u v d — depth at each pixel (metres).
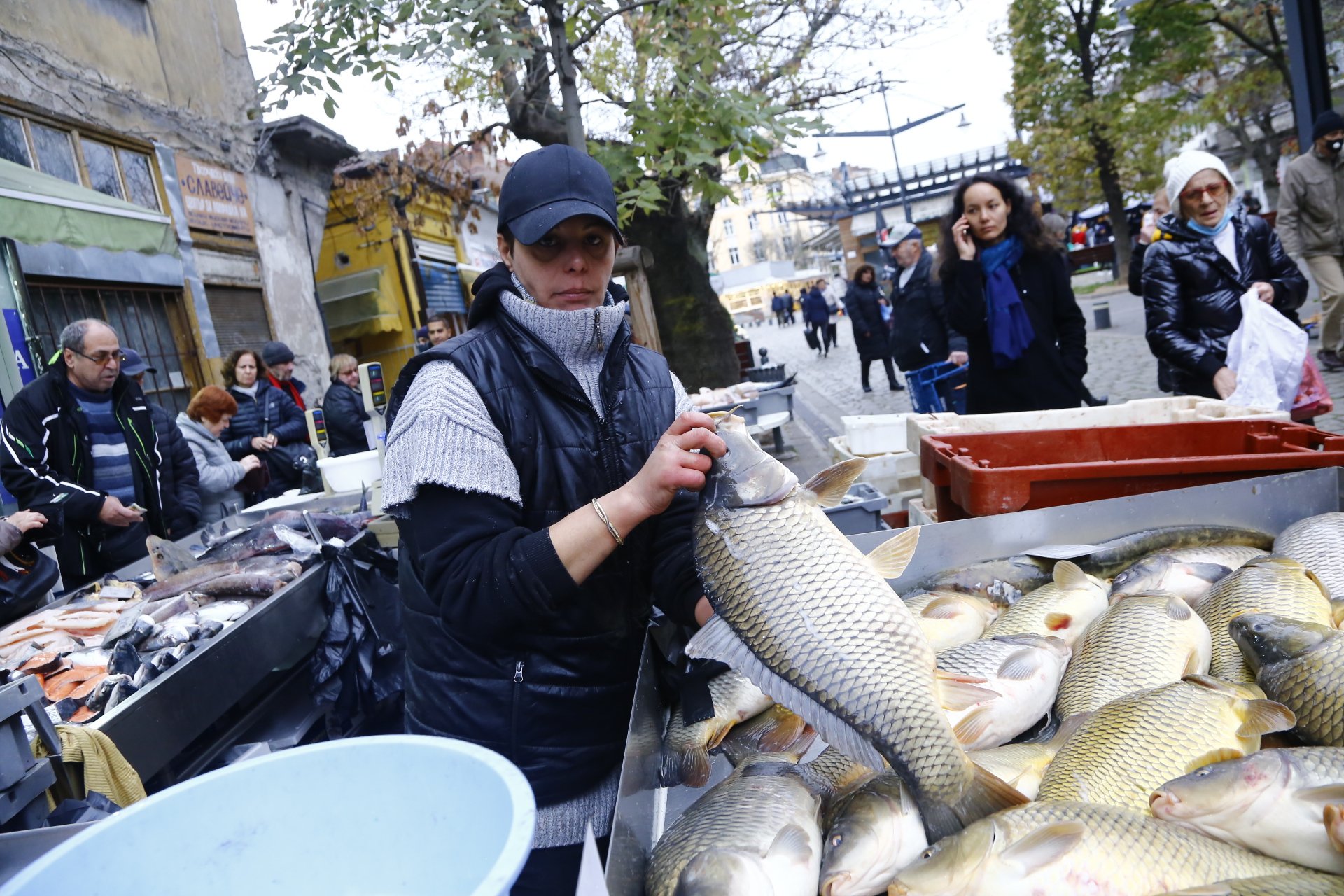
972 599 2.35
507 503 1.82
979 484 2.83
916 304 8.66
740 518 1.66
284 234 13.48
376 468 5.28
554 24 6.07
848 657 1.52
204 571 3.54
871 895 1.37
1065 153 25.88
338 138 13.86
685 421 1.71
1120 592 2.35
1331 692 1.61
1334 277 8.30
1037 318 4.59
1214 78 22.67
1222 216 4.61
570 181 1.87
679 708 2.06
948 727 1.46
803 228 94.06
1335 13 8.97
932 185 38.56
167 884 1.16
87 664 2.84
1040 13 23.59
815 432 11.34
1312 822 1.26
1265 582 2.10
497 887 0.90
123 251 9.03
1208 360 4.61
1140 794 1.52
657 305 11.74
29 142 8.61
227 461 6.52
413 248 18.91
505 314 1.94
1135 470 2.79
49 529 4.25
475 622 1.74
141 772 2.28
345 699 3.49
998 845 1.28
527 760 1.92
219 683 2.74
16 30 8.55
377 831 1.22
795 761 1.72
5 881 1.35
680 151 6.26
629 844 1.40
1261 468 2.77
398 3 5.55
